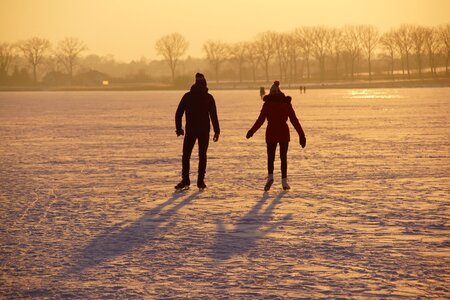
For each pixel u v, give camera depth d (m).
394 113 61.41
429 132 38.38
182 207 15.91
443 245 11.78
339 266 10.51
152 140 36.41
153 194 17.95
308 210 15.24
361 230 13.04
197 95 18.59
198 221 14.21
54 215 15.05
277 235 12.73
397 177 20.34
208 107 18.64
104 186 19.52
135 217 14.73
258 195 17.55
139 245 12.07
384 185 18.80
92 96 167.50
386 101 95.25
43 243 12.31
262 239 12.43
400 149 28.97
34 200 17.11
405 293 9.12
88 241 12.44
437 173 21.11
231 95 158.38
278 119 18.27
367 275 9.99
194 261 10.92
